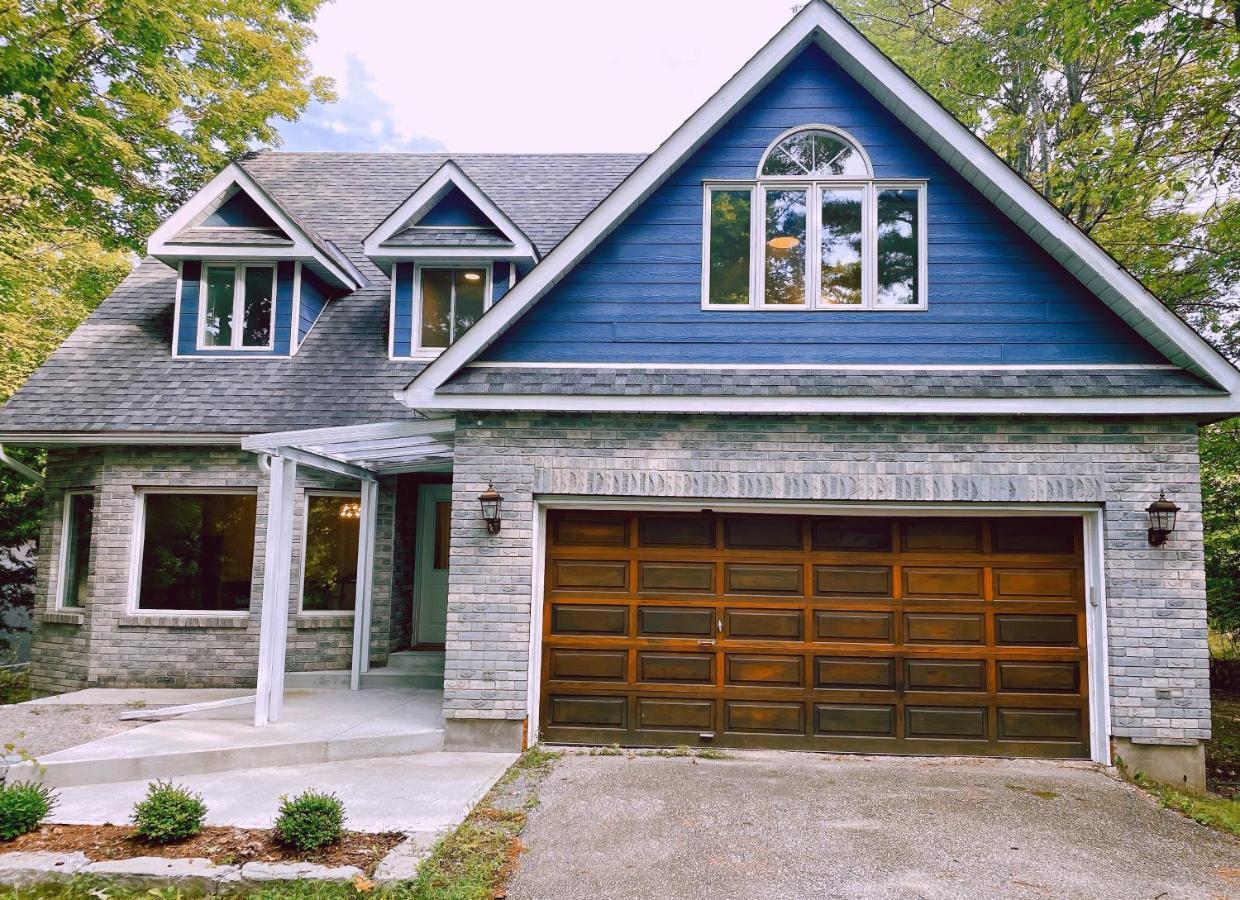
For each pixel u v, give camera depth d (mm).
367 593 9359
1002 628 7188
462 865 4598
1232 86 10258
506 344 7559
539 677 7402
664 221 7684
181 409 9781
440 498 10609
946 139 7227
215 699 8883
